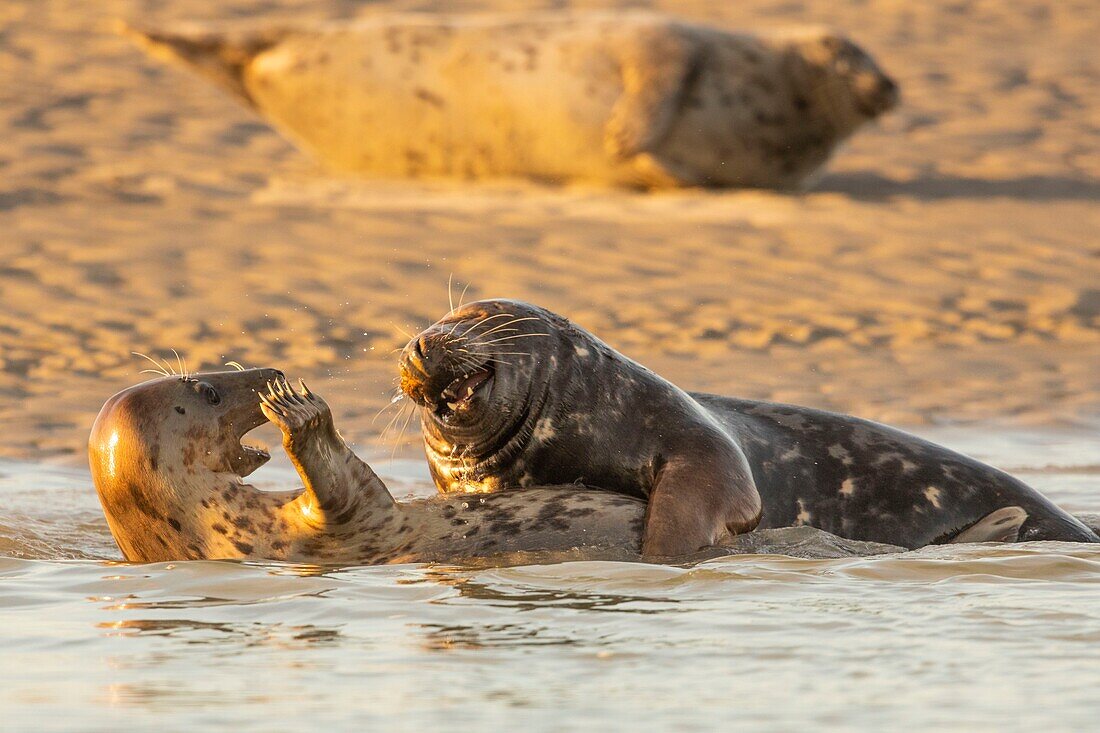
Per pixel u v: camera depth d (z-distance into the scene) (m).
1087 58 48.22
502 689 8.73
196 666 9.26
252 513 12.66
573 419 13.48
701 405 14.08
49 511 15.66
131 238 29.41
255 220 31.20
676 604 10.66
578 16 36.59
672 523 12.34
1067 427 21.27
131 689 8.78
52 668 9.23
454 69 35.84
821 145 35.50
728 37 35.38
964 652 9.46
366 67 36.38
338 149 36.97
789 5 53.22
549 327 13.70
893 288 27.81
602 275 27.97
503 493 13.08
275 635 9.98
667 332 25.19
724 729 8.01
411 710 8.35
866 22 51.81
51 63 44.47
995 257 29.64
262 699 8.57
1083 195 34.75
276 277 27.25
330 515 12.29
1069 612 10.37
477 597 10.91
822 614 10.36
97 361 22.98
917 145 39.84
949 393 22.75
